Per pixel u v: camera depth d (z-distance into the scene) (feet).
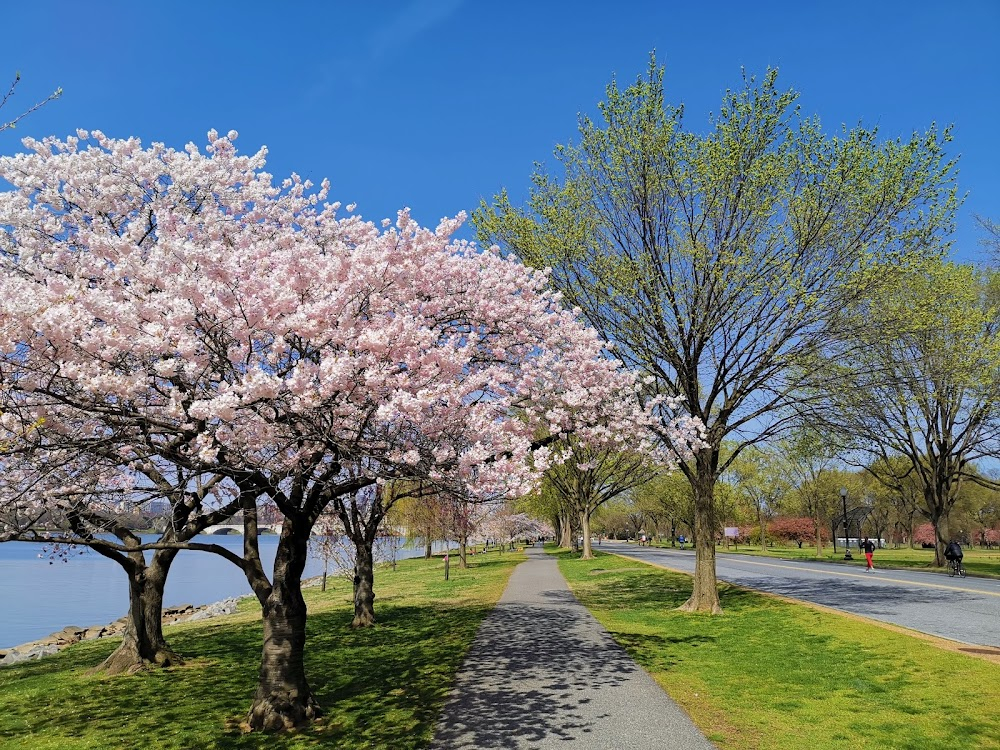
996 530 244.42
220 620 68.49
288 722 26.84
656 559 129.08
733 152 49.67
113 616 95.35
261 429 23.82
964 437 98.07
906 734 22.52
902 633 37.63
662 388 56.29
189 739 25.84
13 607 104.63
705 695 28.25
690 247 50.80
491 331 34.88
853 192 49.57
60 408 23.66
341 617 61.57
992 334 82.23
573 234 53.26
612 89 53.26
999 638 36.81
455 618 55.11
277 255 27.22
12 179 32.24
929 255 51.34
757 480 181.16
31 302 20.13
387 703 29.01
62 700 33.40
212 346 24.18
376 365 23.63
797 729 23.48
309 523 29.40
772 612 49.24
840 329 52.01
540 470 29.04
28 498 25.57
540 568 114.21
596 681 30.99
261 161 38.34
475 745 22.33
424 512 99.66
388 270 26.99
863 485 187.93
